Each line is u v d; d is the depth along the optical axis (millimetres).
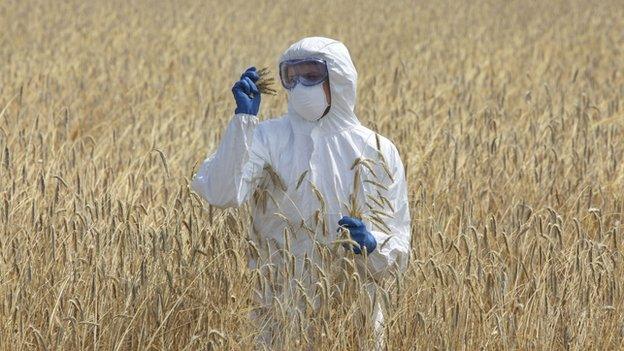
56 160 15328
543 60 36312
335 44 10117
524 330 10609
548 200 15312
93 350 10125
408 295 10719
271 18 53062
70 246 11445
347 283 10156
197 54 35750
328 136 10281
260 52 38312
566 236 13609
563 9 63125
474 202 14906
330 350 9836
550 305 10758
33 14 49219
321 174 10250
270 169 10289
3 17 48062
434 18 56250
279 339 9922
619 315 11039
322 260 10156
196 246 10977
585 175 16562
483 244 12180
